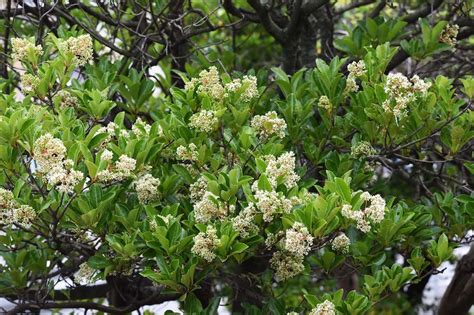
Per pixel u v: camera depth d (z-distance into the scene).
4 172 3.67
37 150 3.46
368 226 3.50
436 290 9.16
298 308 4.10
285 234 3.58
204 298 5.00
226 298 7.04
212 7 6.02
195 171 4.04
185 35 5.21
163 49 5.22
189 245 3.65
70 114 4.04
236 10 5.30
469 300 5.07
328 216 3.50
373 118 4.27
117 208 3.86
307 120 4.58
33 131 3.56
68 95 4.41
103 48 5.79
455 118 4.22
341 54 5.82
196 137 4.00
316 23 5.76
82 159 3.79
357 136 4.44
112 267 3.86
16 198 3.57
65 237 4.03
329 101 4.42
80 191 3.61
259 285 4.53
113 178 3.66
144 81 4.74
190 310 3.67
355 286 6.45
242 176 3.67
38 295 4.67
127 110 4.79
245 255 3.77
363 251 3.98
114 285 4.86
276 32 5.46
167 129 4.11
